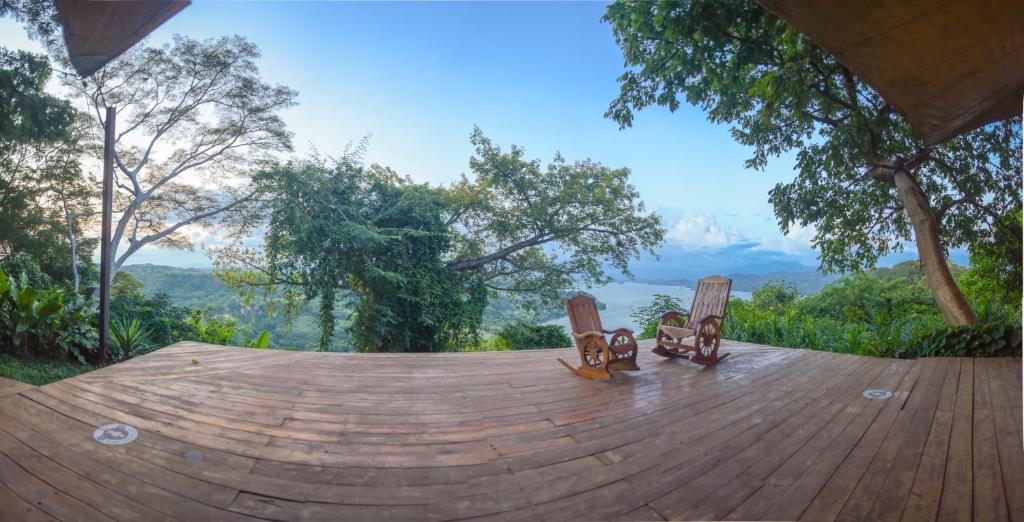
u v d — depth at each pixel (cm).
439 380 445
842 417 341
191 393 371
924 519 199
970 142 771
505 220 1712
